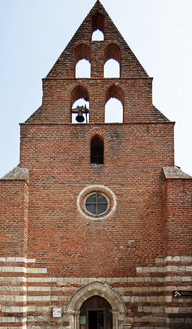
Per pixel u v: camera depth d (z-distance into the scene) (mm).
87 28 21812
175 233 17344
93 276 17672
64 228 18312
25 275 17375
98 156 22016
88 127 19812
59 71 20891
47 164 19250
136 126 19766
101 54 21328
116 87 20750
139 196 18734
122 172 19109
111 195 18750
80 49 22141
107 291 17438
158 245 18031
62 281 17609
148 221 18391
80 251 18000
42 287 17516
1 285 16766
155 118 19922
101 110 20219
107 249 18016
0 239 17328
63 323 17109
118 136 19625
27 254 17906
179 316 16375
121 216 18453
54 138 19641
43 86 20484
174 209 17656
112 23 21938
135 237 18156
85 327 17234
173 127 19703
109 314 17438
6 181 18094
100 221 18391
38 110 20141
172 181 18016
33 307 17266
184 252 17094
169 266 16938
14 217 17625
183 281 16734
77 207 18609
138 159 19281
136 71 20828
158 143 19500
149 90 20406
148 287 17469
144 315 17141
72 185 18953
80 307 17453
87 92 20734
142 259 17844
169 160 19234
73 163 19281
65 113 20141
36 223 18375
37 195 18781
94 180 19016
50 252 17969
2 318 16391
